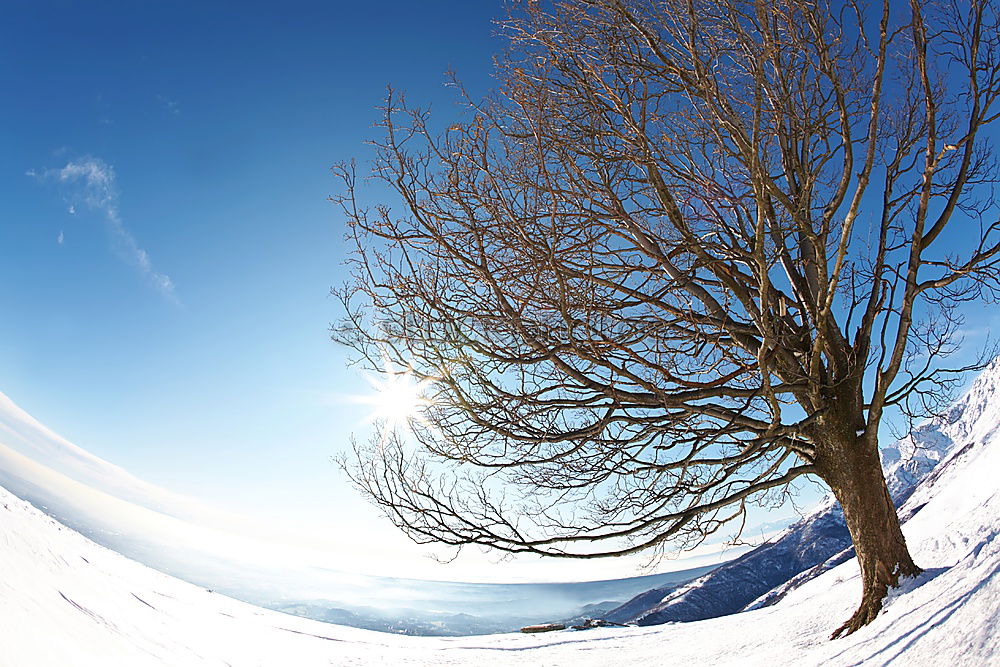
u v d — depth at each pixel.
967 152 8.32
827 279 8.21
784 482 8.48
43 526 25.02
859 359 8.81
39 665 8.36
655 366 7.57
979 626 5.05
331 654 25.55
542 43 7.92
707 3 7.35
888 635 6.37
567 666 17.67
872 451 8.62
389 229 7.66
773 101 7.48
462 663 21.86
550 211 7.32
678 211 7.98
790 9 7.16
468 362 7.60
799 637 11.58
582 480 8.38
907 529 20.94
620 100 7.30
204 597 33.84
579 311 7.67
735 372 8.05
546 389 8.27
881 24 7.01
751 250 7.88
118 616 16.09
